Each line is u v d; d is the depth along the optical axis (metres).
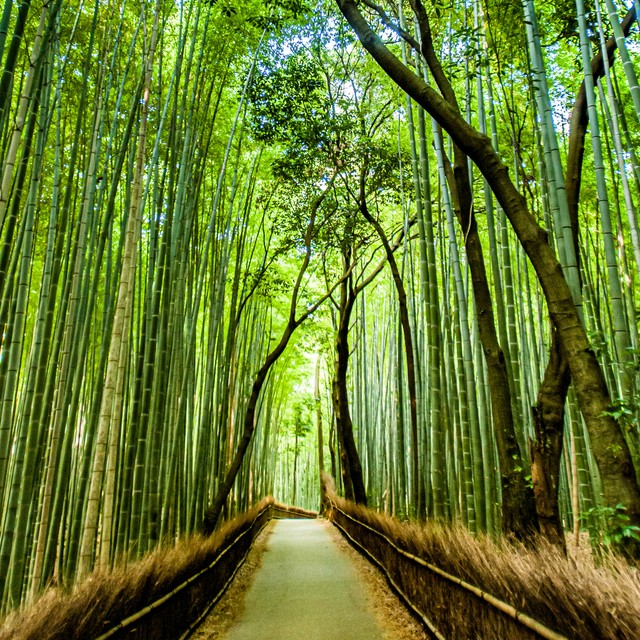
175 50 6.48
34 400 3.57
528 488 3.22
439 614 3.34
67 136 5.73
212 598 4.49
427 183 5.22
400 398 7.98
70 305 4.06
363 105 7.57
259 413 11.35
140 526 4.32
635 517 2.22
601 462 2.33
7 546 3.26
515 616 2.11
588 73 3.36
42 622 1.87
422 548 3.81
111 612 2.28
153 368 4.40
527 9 3.56
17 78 5.06
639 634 1.44
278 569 6.52
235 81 6.62
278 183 7.55
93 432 4.48
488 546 2.79
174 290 5.29
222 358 7.97
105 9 5.12
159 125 4.85
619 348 3.14
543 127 3.40
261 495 15.03
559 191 3.25
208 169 7.25
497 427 3.42
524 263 6.98
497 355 3.51
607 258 3.28
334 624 4.01
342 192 8.11
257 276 8.23
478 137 2.62
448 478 6.78
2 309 3.48
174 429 5.24
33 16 4.65
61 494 4.17
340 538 9.85
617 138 3.74
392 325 10.83
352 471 9.21
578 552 3.60
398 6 5.36
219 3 5.22
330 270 10.59
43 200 5.83
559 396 3.05
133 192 3.70
